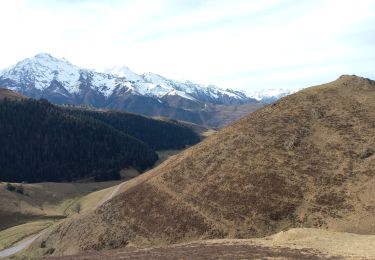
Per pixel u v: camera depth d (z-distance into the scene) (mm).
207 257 49719
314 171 81000
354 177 77500
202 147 101625
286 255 47875
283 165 84188
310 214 71688
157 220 83438
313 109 99500
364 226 66188
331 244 53062
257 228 71938
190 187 88188
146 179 106312
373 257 44562
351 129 90375
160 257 53062
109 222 89938
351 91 105438
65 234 96625
